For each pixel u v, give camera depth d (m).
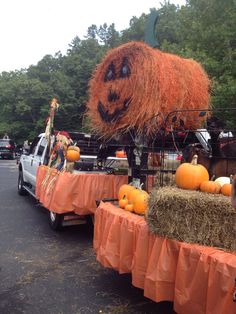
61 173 6.09
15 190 12.55
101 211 4.43
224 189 3.31
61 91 45.16
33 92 46.31
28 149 11.29
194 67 5.30
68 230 7.01
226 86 12.28
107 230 4.12
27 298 4.04
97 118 5.60
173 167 5.18
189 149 5.01
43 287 4.34
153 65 4.71
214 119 6.35
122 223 3.87
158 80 4.70
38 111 47.03
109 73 5.25
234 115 7.38
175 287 3.12
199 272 2.89
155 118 4.77
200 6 17.83
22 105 46.00
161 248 3.28
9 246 5.96
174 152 5.37
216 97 11.65
